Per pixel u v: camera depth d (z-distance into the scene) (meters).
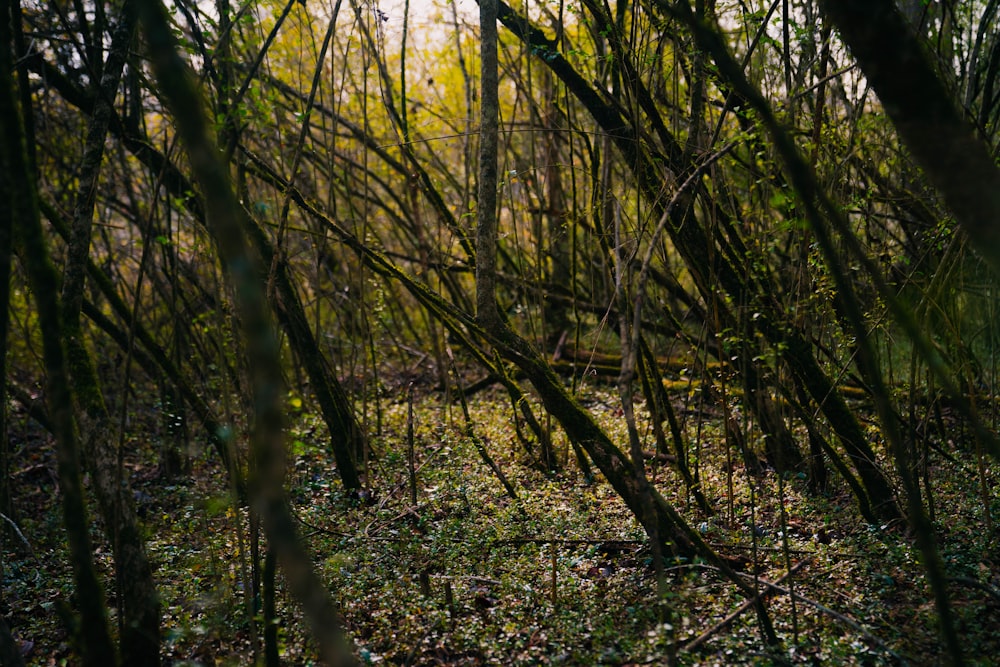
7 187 2.76
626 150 5.16
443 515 6.03
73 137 8.06
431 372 11.15
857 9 2.39
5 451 5.93
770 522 5.52
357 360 9.86
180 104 2.12
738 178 6.84
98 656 2.92
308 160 8.96
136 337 5.84
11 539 5.91
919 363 5.42
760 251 5.02
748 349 5.18
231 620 4.49
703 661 3.80
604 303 7.61
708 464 6.75
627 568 4.92
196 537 5.79
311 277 9.12
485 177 4.40
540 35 5.28
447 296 11.65
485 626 4.30
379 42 6.68
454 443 7.38
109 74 4.02
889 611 4.11
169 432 7.59
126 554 3.52
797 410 5.16
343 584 4.85
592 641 4.04
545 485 6.65
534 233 9.32
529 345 4.64
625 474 4.54
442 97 11.89
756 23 5.31
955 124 2.46
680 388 8.42
